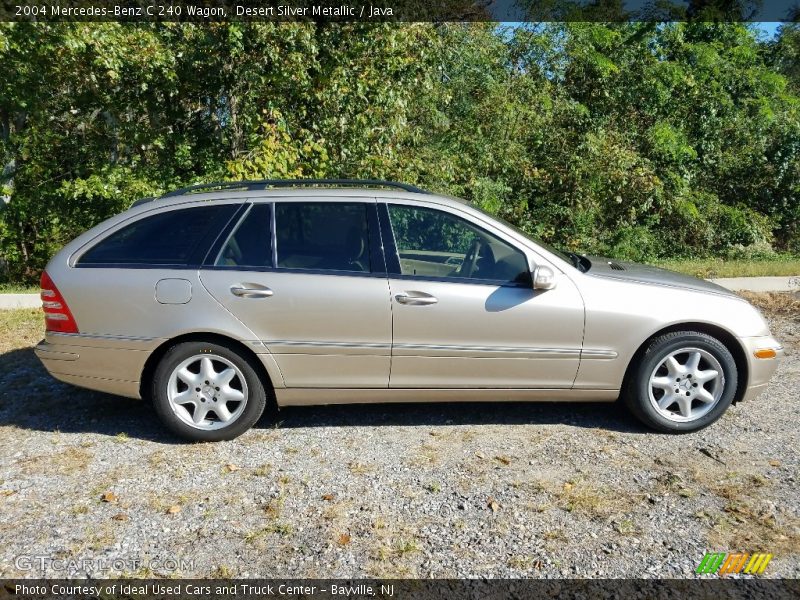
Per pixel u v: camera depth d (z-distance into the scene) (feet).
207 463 13.28
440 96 38.40
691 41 45.06
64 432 14.85
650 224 42.39
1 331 23.47
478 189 38.58
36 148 36.47
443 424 15.26
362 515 11.32
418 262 14.26
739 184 46.19
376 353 14.06
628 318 14.11
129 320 13.94
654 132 41.98
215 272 13.97
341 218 14.40
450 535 10.74
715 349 14.33
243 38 30.30
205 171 34.47
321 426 15.17
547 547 10.42
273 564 9.99
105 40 29.48
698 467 13.07
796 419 15.47
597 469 12.97
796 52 48.32
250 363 14.15
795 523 11.09
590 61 41.27
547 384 14.44
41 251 41.57
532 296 14.07
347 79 31.32
